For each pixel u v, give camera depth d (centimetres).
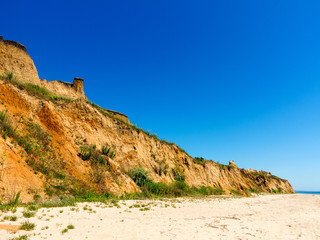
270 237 750
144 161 2405
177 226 837
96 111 2244
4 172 989
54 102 1911
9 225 632
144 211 1108
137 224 828
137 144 2503
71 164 1495
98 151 1906
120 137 2339
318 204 2223
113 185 1608
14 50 2367
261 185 5272
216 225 902
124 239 636
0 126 1205
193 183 2931
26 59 2455
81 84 3303
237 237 727
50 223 711
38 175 1174
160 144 2969
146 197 1677
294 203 2312
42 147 1405
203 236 714
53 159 1402
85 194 1309
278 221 1091
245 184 4344
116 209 1070
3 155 1054
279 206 1928
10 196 909
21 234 577
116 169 1825
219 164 4153
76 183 1370
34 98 1698
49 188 1158
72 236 620
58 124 1692
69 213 866
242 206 1725
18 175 1048
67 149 1600
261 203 2141
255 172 6694
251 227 905
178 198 1859
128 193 1655
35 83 2389
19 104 1530
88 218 838
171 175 2686
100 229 717
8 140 1184
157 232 732
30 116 1545
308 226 973
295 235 791
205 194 2638
